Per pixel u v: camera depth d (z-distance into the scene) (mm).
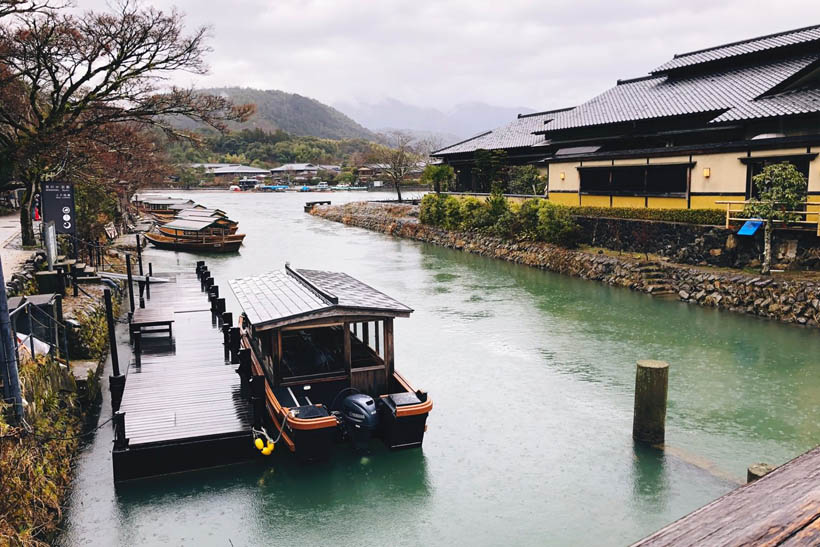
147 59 22031
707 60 30094
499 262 31812
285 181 131375
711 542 1337
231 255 35219
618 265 25062
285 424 10438
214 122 22062
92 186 30922
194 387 12656
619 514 9266
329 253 35875
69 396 12055
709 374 14656
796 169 20438
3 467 8328
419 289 25047
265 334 12281
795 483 1603
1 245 23094
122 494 9711
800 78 22938
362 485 10102
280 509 9422
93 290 20016
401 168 70312
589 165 29812
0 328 9156
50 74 21219
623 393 13789
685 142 27484
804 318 18062
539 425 12250
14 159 20266
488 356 16438
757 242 21172
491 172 40312
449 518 9234
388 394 11742
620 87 35969
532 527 8984
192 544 8594
